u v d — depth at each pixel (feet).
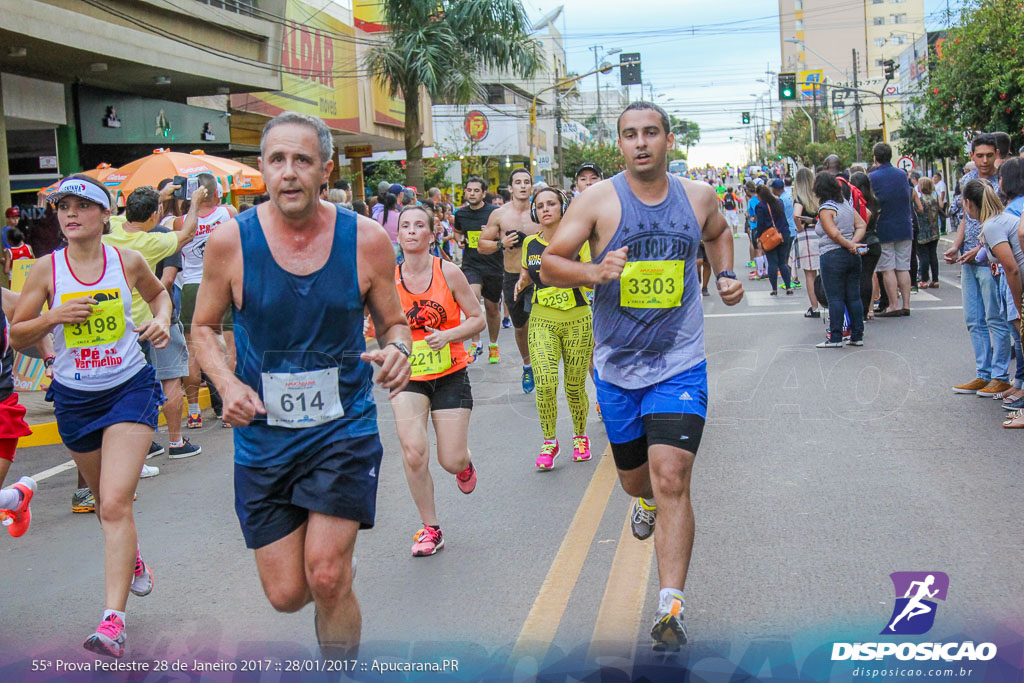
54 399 14.53
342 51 86.74
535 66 80.89
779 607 13.19
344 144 102.12
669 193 12.57
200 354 10.43
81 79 53.36
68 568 17.06
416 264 16.79
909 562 14.67
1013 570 14.17
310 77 78.95
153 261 21.77
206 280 10.37
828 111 268.21
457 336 16.52
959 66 69.00
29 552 18.12
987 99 67.10
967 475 19.10
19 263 33.71
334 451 10.34
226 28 58.49
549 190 21.33
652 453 12.07
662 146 12.25
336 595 10.33
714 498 18.40
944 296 46.11
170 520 19.08
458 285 16.89
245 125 76.13
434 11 78.69
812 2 373.61
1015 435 21.90
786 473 19.72
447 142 141.38
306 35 78.07
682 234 12.46
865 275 37.70
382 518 18.58
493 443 24.23
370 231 10.48
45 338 18.71
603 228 12.59
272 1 66.13
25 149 52.47
